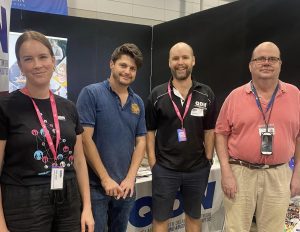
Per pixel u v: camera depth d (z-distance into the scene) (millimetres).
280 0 3213
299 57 3037
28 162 1365
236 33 3762
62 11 4719
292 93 2123
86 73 4613
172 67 2330
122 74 1940
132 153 2074
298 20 3033
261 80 2070
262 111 2084
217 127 2270
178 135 2273
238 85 3762
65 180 1467
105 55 4754
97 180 1960
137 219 2600
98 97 1927
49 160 1411
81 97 1934
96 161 1886
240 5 3689
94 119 1916
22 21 4047
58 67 4047
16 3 4277
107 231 2111
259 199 2145
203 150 2371
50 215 1424
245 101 2121
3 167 1397
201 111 2309
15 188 1361
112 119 1938
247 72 3625
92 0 5352
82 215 1591
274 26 3289
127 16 5648
